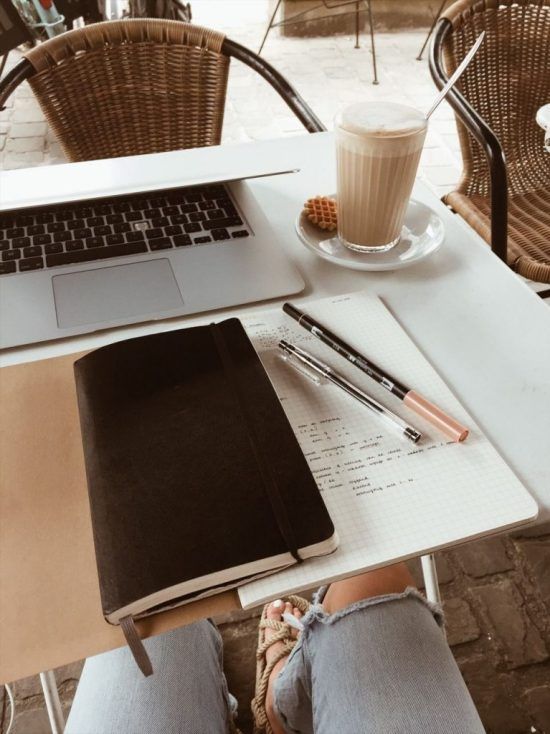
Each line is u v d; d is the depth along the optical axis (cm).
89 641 34
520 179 128
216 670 68
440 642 60
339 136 55
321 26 311
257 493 38
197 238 61
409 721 54
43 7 193
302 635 65
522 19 118
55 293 54
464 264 61
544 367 51
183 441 41
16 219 62
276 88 101
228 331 48
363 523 39
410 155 54
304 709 70
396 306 56
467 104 103
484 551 118
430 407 45
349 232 61
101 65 101
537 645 106
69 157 105
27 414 45
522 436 45
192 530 36
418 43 311
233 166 75
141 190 58
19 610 35
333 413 46
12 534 38
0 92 94
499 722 98
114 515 37
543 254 108
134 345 47
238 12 339
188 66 104
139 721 58
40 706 99
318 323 52
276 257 60
